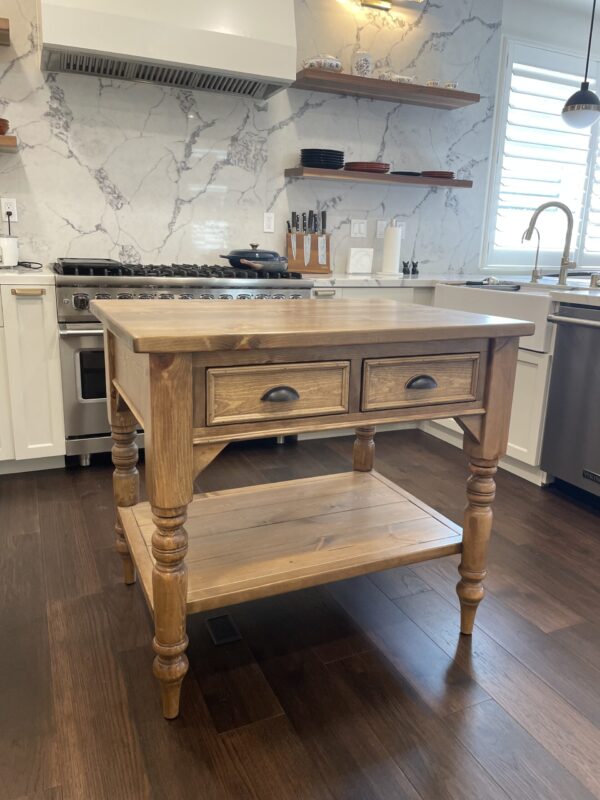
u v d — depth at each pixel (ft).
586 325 8.18
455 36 12.34
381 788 4.04
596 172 14.51
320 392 4.39
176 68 9.12
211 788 4.02
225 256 10.56
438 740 4.45
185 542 4.26
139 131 10.25
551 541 7.55
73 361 8.93
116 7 8.35
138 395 4.33
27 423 8.93
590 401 8.36
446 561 7.04
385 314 5.30
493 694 4.93
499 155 13.42
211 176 10.92
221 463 10.08
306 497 6.31
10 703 4.71
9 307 8.43
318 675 5.11
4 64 9.28
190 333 3.85
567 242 10.49
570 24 13.52
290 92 11.19
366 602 6.19
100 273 8.84
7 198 9.68
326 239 11.83
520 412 9.46
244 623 5.81
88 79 9.75
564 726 4.62
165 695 4.52
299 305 5.84
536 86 13.44
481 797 4.00
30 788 3.99
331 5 11.14
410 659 5.33
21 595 6.12
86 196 10.14
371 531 5.57
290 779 4.10
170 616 4.32
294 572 4.83
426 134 12.57
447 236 13.33
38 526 7.58
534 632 5.74
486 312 9.87
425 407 4.82
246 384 4.13
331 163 11.21
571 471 8.74
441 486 9.23
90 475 9.23
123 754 4.27
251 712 4.68
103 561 6.80
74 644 5.41
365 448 6.97
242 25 9.14
